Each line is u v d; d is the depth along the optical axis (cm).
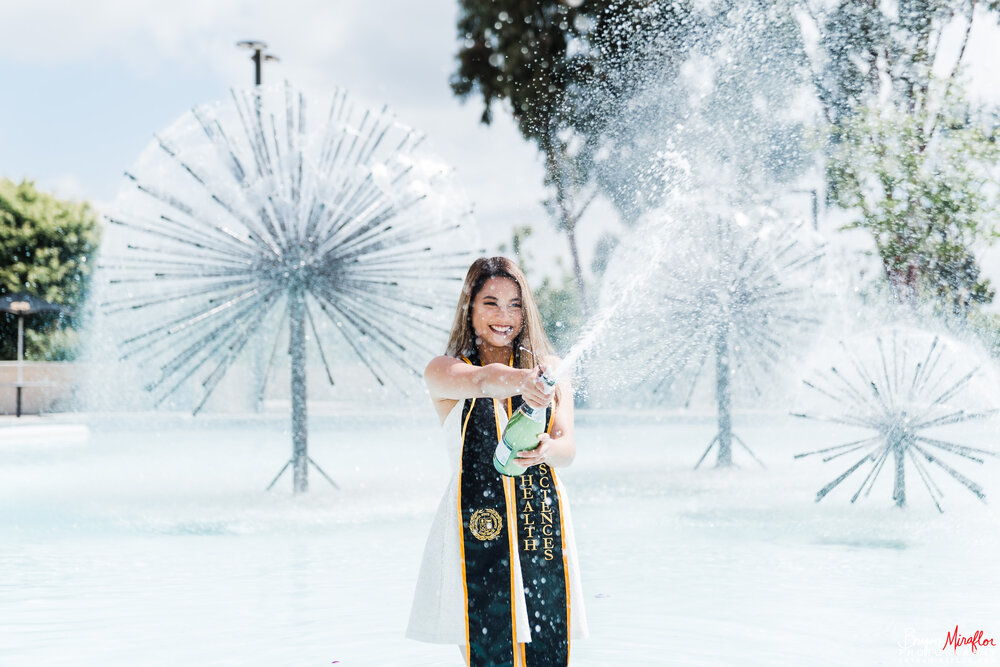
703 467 838
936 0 945
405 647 284
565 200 1121
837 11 956
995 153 966
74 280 2273
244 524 536
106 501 623
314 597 354
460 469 233
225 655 276
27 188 2309
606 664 264
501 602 225
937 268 985
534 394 217
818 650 276
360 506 602
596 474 784
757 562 417
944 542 459
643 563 418
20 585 378
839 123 947
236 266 665
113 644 288
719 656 271
